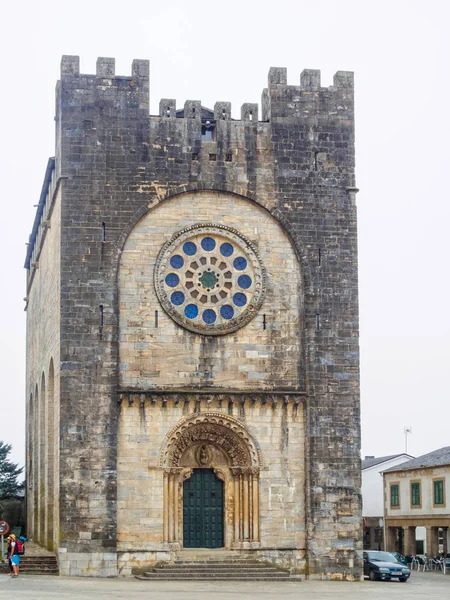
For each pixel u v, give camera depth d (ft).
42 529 236.43
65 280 196.65
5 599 140.67
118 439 193.88
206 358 199.82
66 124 201.26
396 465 364.17
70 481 190.90
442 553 314.96
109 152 201.67
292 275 205.26
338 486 199.72
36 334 267.39
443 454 318.86
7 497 338.54
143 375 197.06
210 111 218.59
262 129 208.13
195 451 200.64
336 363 203.31
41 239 251.60
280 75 210.18
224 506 199.82
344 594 163.73
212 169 205.05
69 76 202.69
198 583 180.34
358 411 202.69
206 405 198.18
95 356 195.11
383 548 371.97
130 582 179.83
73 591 156.66
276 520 197.77
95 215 199.52
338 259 206.69
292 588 174.60
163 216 202.69
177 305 201.36
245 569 192.13
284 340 203.00
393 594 166.81
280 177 207.31
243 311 202.80
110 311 196.75
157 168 203.10
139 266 200.13
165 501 193.98
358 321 205.57
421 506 315.37
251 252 204.54
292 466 199.62
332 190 208.64
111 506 191.11
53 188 218.59
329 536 197.98
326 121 210.59
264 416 200.03
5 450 348.18
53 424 216.33
